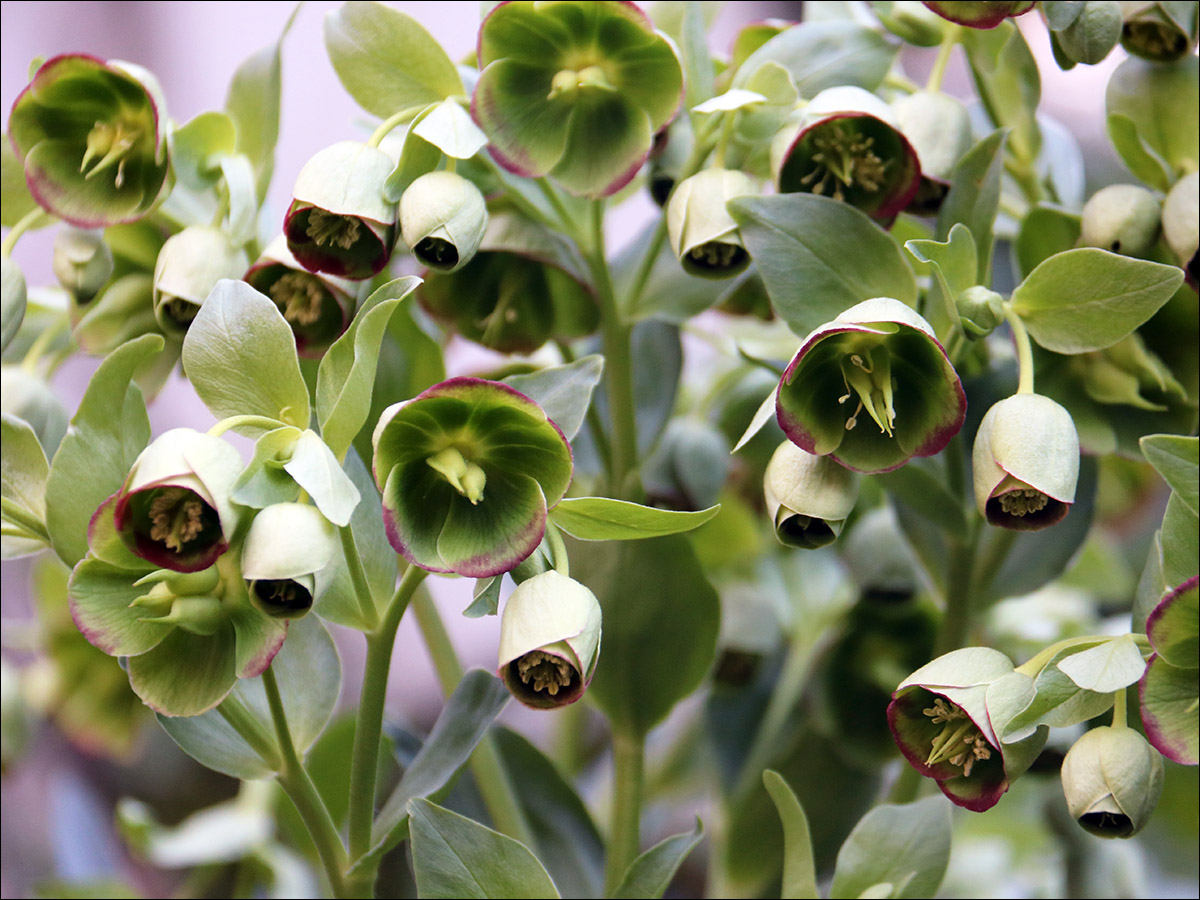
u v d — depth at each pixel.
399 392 0.58
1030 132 0.60
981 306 0.54
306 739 0.57
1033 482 0.52
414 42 0.57
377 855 0.55
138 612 0.52
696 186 0.56
